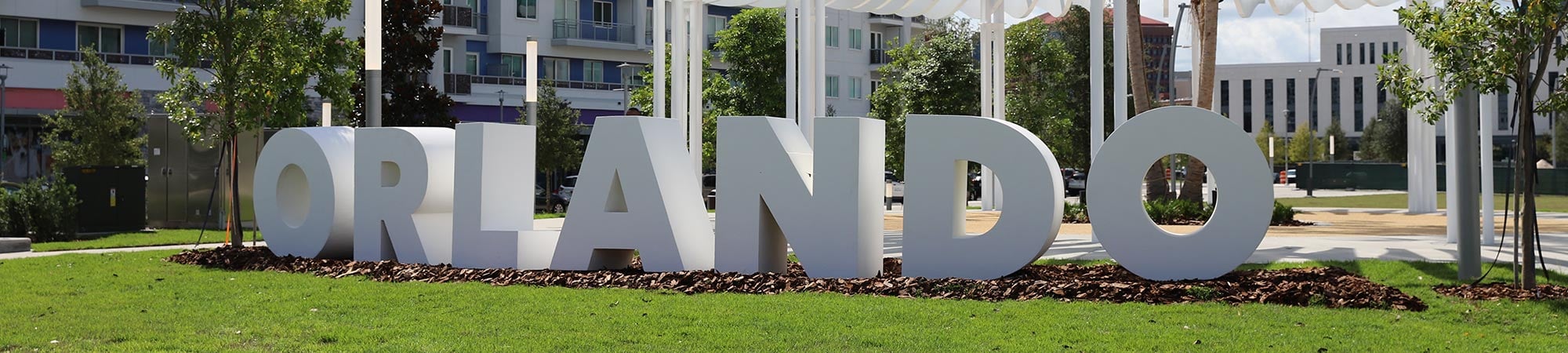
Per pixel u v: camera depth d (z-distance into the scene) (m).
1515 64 11.12
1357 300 10.43
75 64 41.62
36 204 22.72
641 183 13.44
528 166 14.77
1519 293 11.28
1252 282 11.75
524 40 54.78
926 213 12.72
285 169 16.17
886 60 65.56
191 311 10.47
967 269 12.55
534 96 19.23
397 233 14.80
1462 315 9.91
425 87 34.12
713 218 29.27
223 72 19.20
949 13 29.22
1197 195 27.20
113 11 45.59
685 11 28.69
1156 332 8.84
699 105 27.25
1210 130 11.95
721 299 11.08
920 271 12.73
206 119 19.42
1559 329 9.16
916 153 12.79
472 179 14.29
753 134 13.10
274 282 12.88
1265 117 130.38
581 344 8.41
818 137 12.84
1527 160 11.48
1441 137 105.12
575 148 48.34
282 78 20.00
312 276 13.66
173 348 8.37
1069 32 46.78
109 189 24.95
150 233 24.81
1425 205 30.70
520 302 10.91
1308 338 8.55
